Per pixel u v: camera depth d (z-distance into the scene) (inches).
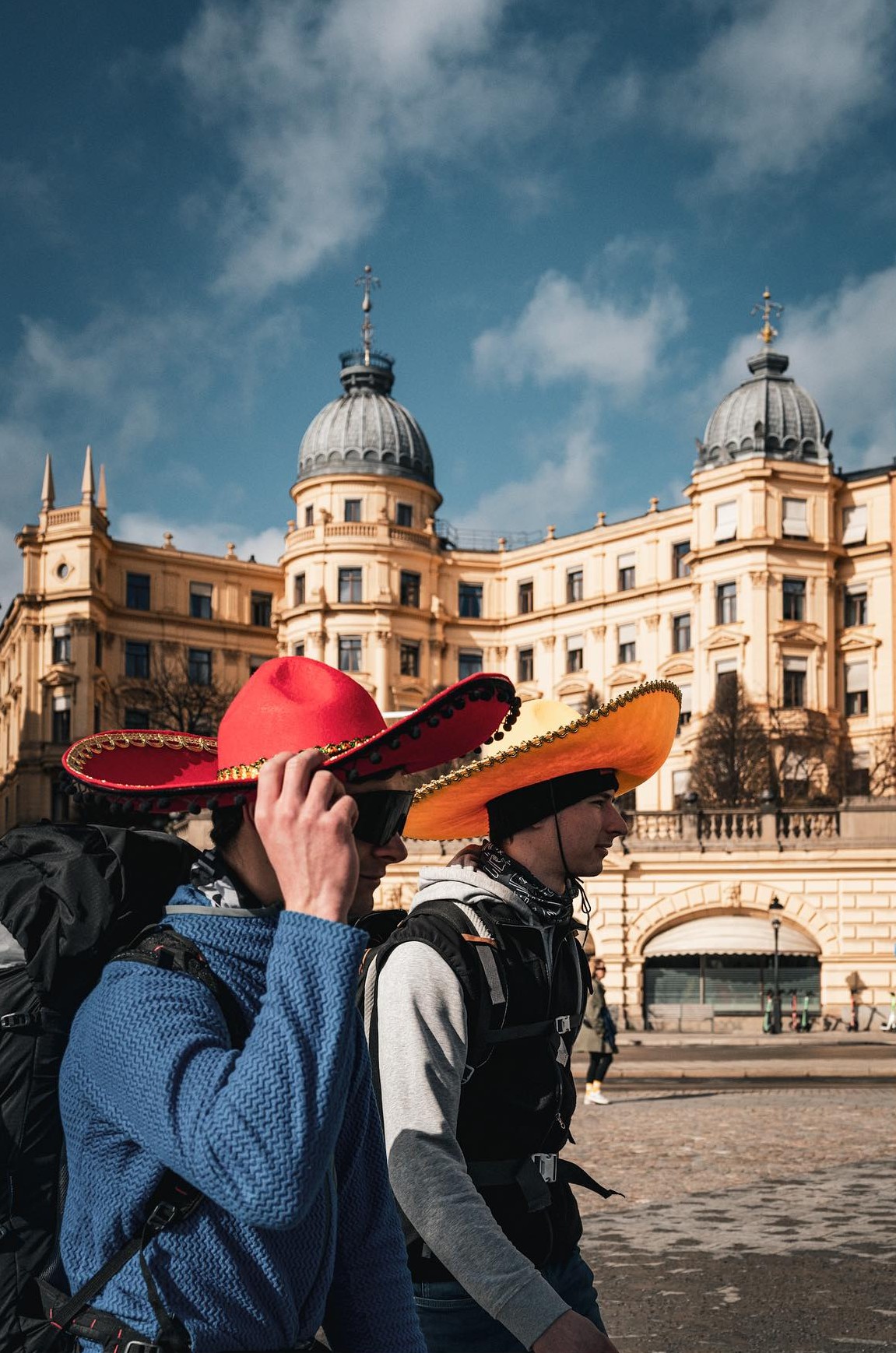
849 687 2421.3
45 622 2647.6
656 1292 267.0
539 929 121.2
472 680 83.1
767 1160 444.5
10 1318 75.3
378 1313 84.1
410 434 2797.7
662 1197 374.0
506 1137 115.6
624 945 1542.8
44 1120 77.5
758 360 2618.1
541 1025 117.5
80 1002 79.4
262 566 2896.2
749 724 2166.6
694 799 1578.5
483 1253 97.7
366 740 81.7
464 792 131.5
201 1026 71.9
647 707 129.4
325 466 2743.6
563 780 129.9
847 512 2475.4
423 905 121.4
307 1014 68.2
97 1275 72.4
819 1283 272.7
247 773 81.8
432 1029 109.1
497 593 2837.1
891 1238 313.9
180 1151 67.1
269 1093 66.4
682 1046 1305.4
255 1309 72.4
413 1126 104.2
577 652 2706.7
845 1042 1330.0
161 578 2797.7
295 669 86.3
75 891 79.0
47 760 2588.6
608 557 2687.0
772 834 1545.3
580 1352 93.7
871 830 1509.6
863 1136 510.6
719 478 2463.1
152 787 80.6
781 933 1530.5
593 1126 555.5
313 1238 76.2
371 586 2652.6
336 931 70.1
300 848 72.1
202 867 82.7
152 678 2608.3
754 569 2391.7
